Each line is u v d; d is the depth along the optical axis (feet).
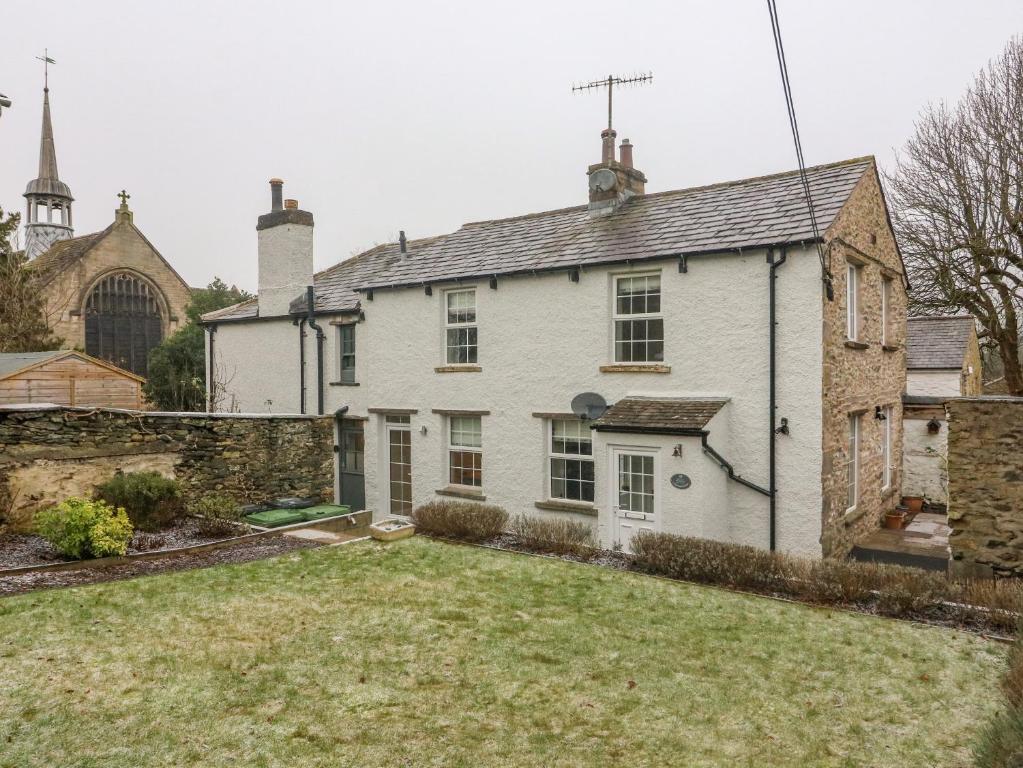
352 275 63.87
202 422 45.47
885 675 21.17
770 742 17.46
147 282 142.51
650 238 43.04
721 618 25.86
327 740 17.04
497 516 38.29
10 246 93.50
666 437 36.78
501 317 47.65
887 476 50.78
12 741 16.44
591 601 27.61
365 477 56.08
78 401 62.54
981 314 76.02
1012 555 29.37
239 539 36.19
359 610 26.08
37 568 29.09
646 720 18.42
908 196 78.89
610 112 52.01
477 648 22.80
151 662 20.97
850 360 40.34
